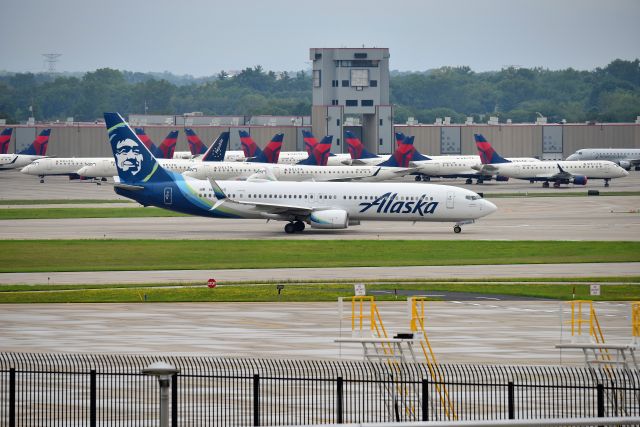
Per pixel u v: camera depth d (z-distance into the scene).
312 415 149.25
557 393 159.38
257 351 197.00
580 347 170.88
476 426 118.38
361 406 154.12
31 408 151.50
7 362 180.38
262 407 153.00
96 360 184.25
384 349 173.88
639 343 187.12
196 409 151.88
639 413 153.12
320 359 189.12
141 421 145.62
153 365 123.06
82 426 142.75
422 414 148.38
